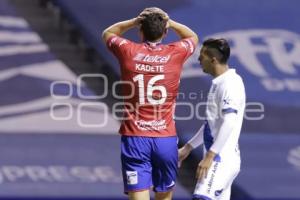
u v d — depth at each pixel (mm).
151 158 22547
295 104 46500
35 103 44125
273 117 46031
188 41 22594
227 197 23891
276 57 47750
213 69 23344
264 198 42375
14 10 47125
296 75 47438
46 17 48281
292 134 45688
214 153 22531
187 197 41438
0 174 41250
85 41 47062
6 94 44188
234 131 23078
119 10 47875
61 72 45469
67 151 42875
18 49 45719
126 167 22562
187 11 48531
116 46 22297
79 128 43875
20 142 42906
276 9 49344
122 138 22578
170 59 22172
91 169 42188
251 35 48156
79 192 40750
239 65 47188
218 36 47719
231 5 49156
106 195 40719
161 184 22953
